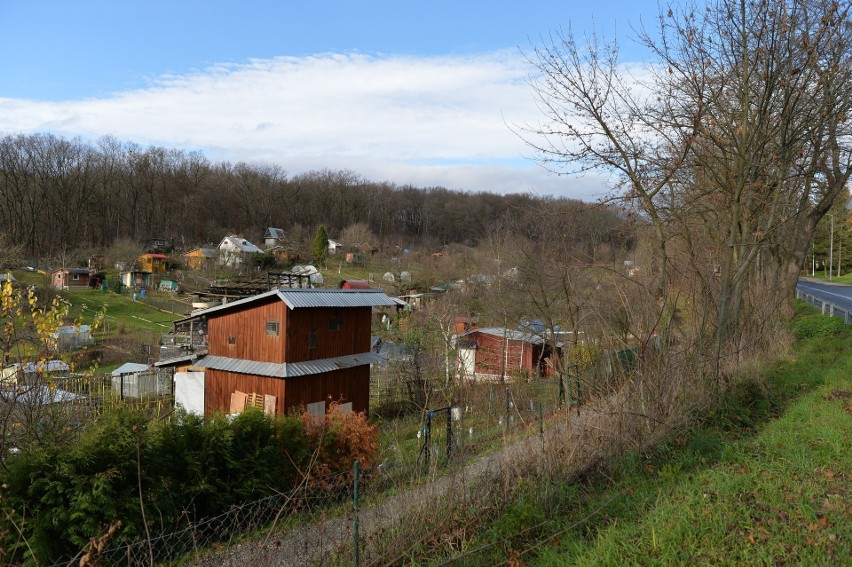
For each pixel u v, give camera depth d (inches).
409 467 372.5
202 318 1066.7
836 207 1286.9
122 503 281.9
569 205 693.3
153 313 1863.9
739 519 201.5
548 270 719.1
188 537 297.7
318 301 745.6
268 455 358.9
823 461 251.9
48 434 356.2
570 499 244.7
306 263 2977.4
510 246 965.2
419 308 1364.4
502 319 972.6
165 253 3107.8
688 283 441.4
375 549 221.1
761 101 426.3
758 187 444.1
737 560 176.9
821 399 359.6
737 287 487.2
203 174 4030.5
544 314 710.5
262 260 2711.6
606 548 189.6
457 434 503.2
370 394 880.3
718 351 382.0
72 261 2647.6
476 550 200.8
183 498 313.9
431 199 4367.6
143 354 1193.4
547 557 193.3
